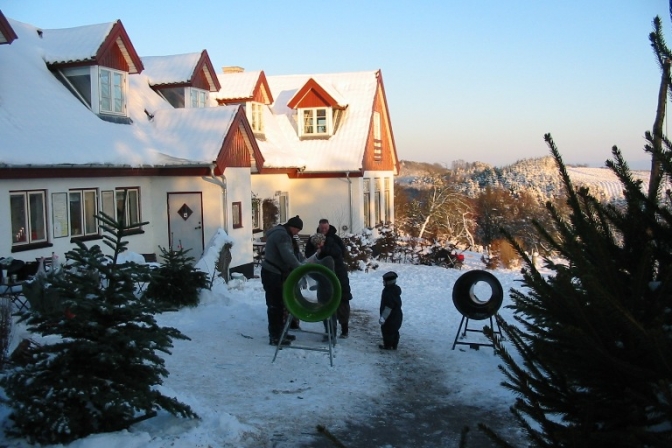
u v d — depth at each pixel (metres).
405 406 7.13
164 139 17.27
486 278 9.96
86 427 4.91
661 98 3.32
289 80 30.16
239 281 14.95
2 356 5.91
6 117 12.98
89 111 15.84
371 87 27.89
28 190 12.59
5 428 4.90
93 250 5.12
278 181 24.39
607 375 3.11
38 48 16.20
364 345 9.96
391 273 9.85
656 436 2.70
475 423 6.62
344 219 25.14
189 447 5.05
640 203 3.39
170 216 16.97
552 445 3.19
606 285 3.17
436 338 10.81
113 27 16.23
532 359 3.55
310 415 6.50
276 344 9.33
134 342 4.96
